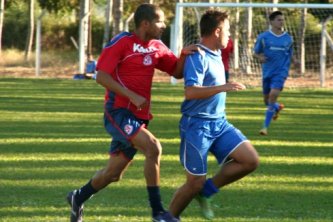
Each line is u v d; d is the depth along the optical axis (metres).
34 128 38.22
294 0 108.88
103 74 17.92
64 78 83.12
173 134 36.44
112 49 18.03
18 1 128.38
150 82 18.42
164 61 18.47
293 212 20.39
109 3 100.69
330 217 19.83
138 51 18.11
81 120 42.25
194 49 17.80
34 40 129.12
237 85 17.31
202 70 17.66
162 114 45.97
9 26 126.88
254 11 89.38
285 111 49.94
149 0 103.62
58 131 37.16
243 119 44.22
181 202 18.17
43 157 29.06
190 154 17.83
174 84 75.62
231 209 20.64
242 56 82.62
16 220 19.08
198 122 17.80
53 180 24.55
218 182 18.02
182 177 25.23
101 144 32.78
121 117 18.00
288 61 38.00
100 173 18.58
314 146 33.34
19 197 21.91
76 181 24.41
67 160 28.45
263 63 38.19
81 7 85.69
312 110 50.88
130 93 17.78
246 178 25.11
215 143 17.98
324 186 24.09
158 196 17.95
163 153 30.39
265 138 35.88
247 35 85.50
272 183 24.44
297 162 28.69
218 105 17.88
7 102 52.81
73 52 117.94
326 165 28.12
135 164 27.62
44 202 21.25
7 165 27.22
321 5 67.19
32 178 24.83
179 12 70.75
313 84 78.69
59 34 128.62
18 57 108.75
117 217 19.56
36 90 64.38
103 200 21.58
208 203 18.23
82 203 18.84
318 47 88.50
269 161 28.80
